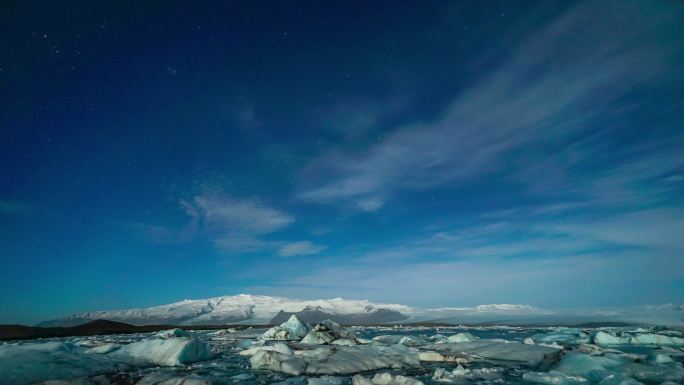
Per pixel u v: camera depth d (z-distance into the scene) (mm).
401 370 10906
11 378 8516
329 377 9312
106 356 11594
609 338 19922
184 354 12344
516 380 9312
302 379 9391
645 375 9609
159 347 12758
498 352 13781
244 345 19078
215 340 24938
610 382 8703
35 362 9477
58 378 9023
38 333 35062
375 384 8305
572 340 21562
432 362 12438
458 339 18344
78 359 10414
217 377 9742
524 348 13781
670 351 15969
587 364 10500
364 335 31734
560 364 11047
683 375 9484
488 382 9055
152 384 8406
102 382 8539
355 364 11031
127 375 9180
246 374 10094
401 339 19734
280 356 11242
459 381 9242
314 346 14945
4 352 9867
